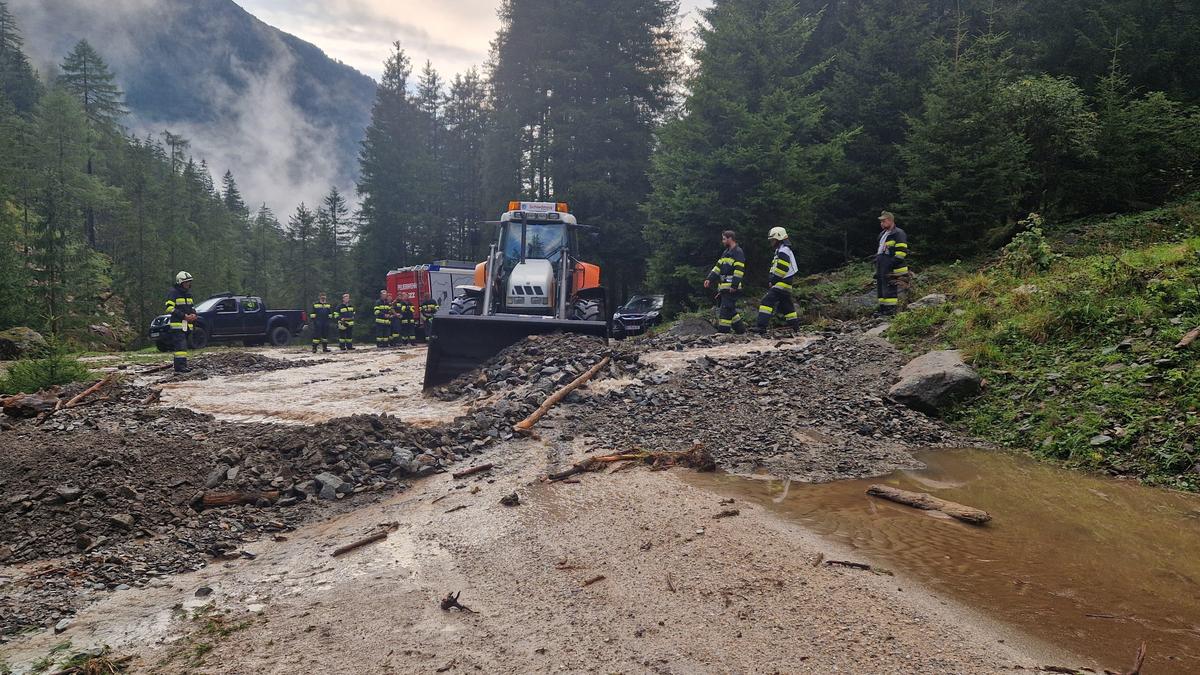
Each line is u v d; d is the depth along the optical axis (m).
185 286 13.02
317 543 4.29
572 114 30.53
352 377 12.66
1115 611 3.10
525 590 3.43
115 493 4.90
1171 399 5.80
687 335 12.69
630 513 4.54
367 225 44.88
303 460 5.62
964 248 15.09
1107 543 3.94
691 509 4.58
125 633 3.10
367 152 45.12
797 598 3.24
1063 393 6.58
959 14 20.08
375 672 2.68
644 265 30.36
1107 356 6.81
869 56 19.78
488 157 36.62
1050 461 5.77
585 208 30.53
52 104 47.38
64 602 3.46
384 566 3.83
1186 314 6.84
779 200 15.94
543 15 32.62
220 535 4.43
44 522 4.50
